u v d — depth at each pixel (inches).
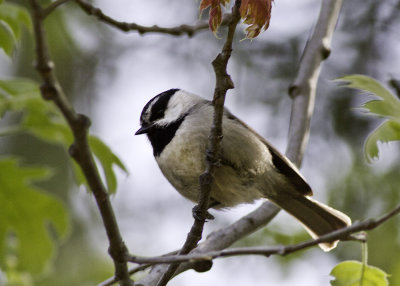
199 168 306.0
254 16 187.6
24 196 263.7
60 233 266.8
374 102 216.2
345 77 226.1
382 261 429.4
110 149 268.1
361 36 469.4
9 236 264.4
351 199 451.2
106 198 189.2
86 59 528.4
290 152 339.3
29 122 256.2
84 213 497.0
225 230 303.6
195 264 261.7
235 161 306.0
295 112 350.6
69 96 522.9
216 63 207.6
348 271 232.8
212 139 231.0
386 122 215.6
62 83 522.3
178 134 307.4
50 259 266.4
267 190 330.3
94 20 514.9
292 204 345.1
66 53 519.8
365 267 231.0
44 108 255.8
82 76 529.3
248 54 478.3
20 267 264.1
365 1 473.4
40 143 506.6
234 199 329.1
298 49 473.4
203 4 196.7
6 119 506.9
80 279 458.0
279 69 474.3
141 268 245.8
